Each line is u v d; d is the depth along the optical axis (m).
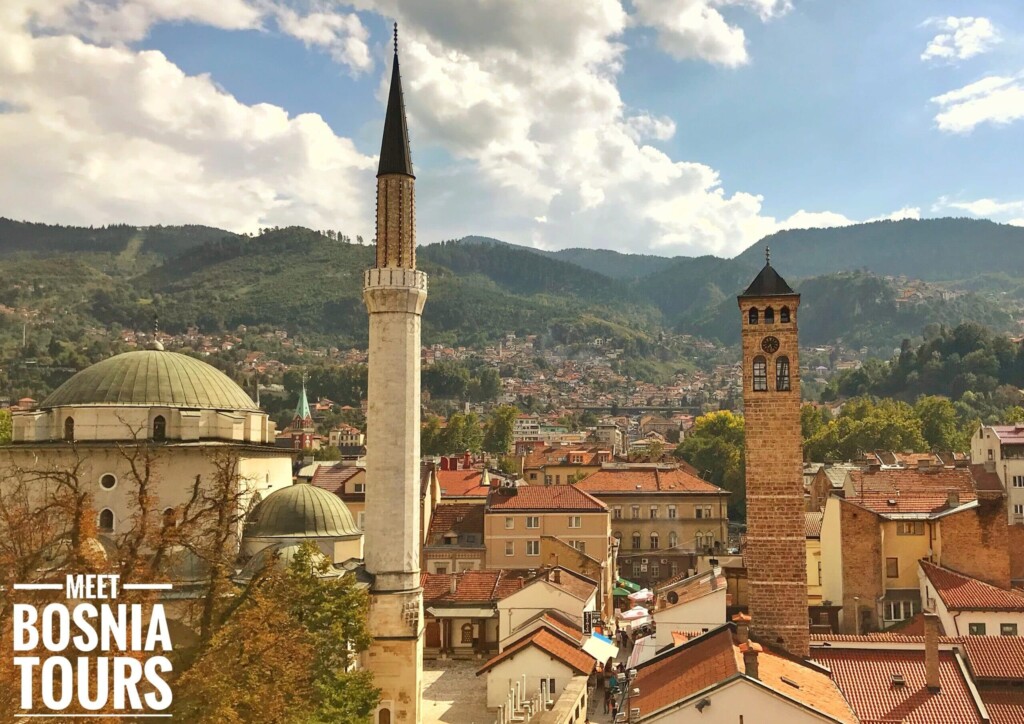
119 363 72.19
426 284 70.56
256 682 40.81
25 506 48.19
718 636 54.94
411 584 67.25
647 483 137.25
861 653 57.25
